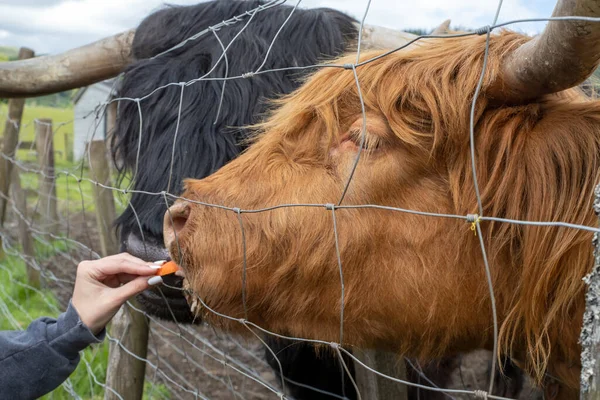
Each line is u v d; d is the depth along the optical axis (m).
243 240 1.63
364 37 2.73
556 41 1.17
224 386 4.39
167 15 2.93
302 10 2.75
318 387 2.95
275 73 2.45
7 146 6.23
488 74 1.58
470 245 1.66
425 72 1.67
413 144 1.62
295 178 1.72
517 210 1.61
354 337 1.81
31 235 6.19
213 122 2.35
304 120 1.76
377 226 1.67
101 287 1.87
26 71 3.26
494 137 1.63
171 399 4.22
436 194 1.67
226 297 1.78
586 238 1.51
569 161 1.55
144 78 2.59
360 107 1.71
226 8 2.80
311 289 1.74
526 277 1.60
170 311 2.22
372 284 1.71
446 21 2.49
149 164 2.35
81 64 3.24
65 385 3.75
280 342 2.46
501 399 1.16
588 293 0.98
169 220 1.82
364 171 1.67
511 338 1.75
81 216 8.64
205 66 2.54
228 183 1.78
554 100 1.65
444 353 1.94
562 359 1.74
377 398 2.14
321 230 1.69
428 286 1.69
